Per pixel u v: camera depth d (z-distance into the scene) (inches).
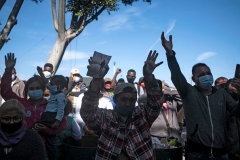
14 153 95.7
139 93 263.6
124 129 104.2
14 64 145.9
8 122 95.6
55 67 354.0
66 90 217.6
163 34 115.9
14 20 296.0
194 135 122.3
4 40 291.9
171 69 117.7
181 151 160.2
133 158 100.8
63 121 162.1
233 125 149.2
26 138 98.6
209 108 122.3
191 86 126.8
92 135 182.7
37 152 98.8
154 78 105.5
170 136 186.7
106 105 219.0
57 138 176.4
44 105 160.7
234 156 148.9
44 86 161.3
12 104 96.7
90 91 101.2
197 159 121.3
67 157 153.6
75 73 227.3
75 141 180.2
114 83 256.2
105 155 100.7
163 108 189.8
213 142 120.2
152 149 104.8
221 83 231.8
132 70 287.3
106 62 99.4
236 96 149.9
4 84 146.1
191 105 123.3
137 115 107.2
